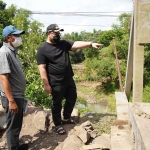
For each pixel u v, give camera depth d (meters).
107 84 24.41
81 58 41.03
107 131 3.95
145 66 20.22
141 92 3.02
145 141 1.92
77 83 27.20
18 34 3.19
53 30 3.54
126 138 2.89
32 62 9.64
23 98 3.39
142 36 2.86
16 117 3.31
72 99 3.99
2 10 25.23
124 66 22.19
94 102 22.06
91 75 27.19
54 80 3.69
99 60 25.08
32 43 10.38
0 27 22.50
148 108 2.67
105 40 30.86
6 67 3.03
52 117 3.93
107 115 4.69
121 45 23.03
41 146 3.64
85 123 3.93
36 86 6.91
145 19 2.82
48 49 3.61
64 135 3.82
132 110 2.74
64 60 3.69
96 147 3.30
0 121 4.12
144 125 2.25
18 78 3.25
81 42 3.88
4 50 3.09
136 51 2.93
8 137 3.37
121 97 4.73
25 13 23.80
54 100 3.77
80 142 3.53
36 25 12.40
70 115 4.09
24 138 3.87
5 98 3.24
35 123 4.16
